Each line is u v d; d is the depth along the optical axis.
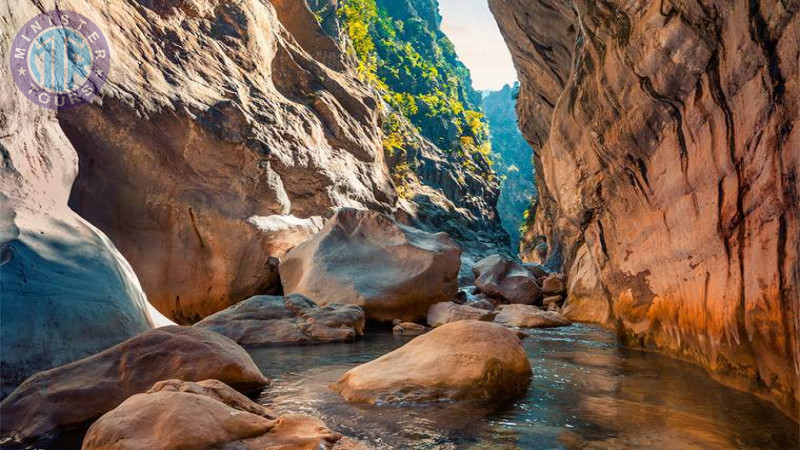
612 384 4.64
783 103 3.24
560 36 13.06
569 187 8.31
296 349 7.08
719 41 4.13
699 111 4.59
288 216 14.61
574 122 7.57
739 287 4.00
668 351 5.88
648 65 5.11
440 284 10.87
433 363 4.51
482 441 3.16
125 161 11.09
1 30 7.07
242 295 12.85
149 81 12.27
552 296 13.63
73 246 5.98
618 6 5.59
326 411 3.85
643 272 6.40
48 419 3.61
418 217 36.25
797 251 3.01
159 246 11.59
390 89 72.38
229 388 3.74
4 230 5.41
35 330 4.69
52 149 7.65
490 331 4.90
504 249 45.91
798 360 3.02
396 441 3.17
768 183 3.46
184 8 15.89
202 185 12.41
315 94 21.36
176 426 2.92
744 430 3.17
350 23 55.53
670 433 3.21
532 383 4.71
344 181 18.83
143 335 4.52
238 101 14.82
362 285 10.11
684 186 5.04
